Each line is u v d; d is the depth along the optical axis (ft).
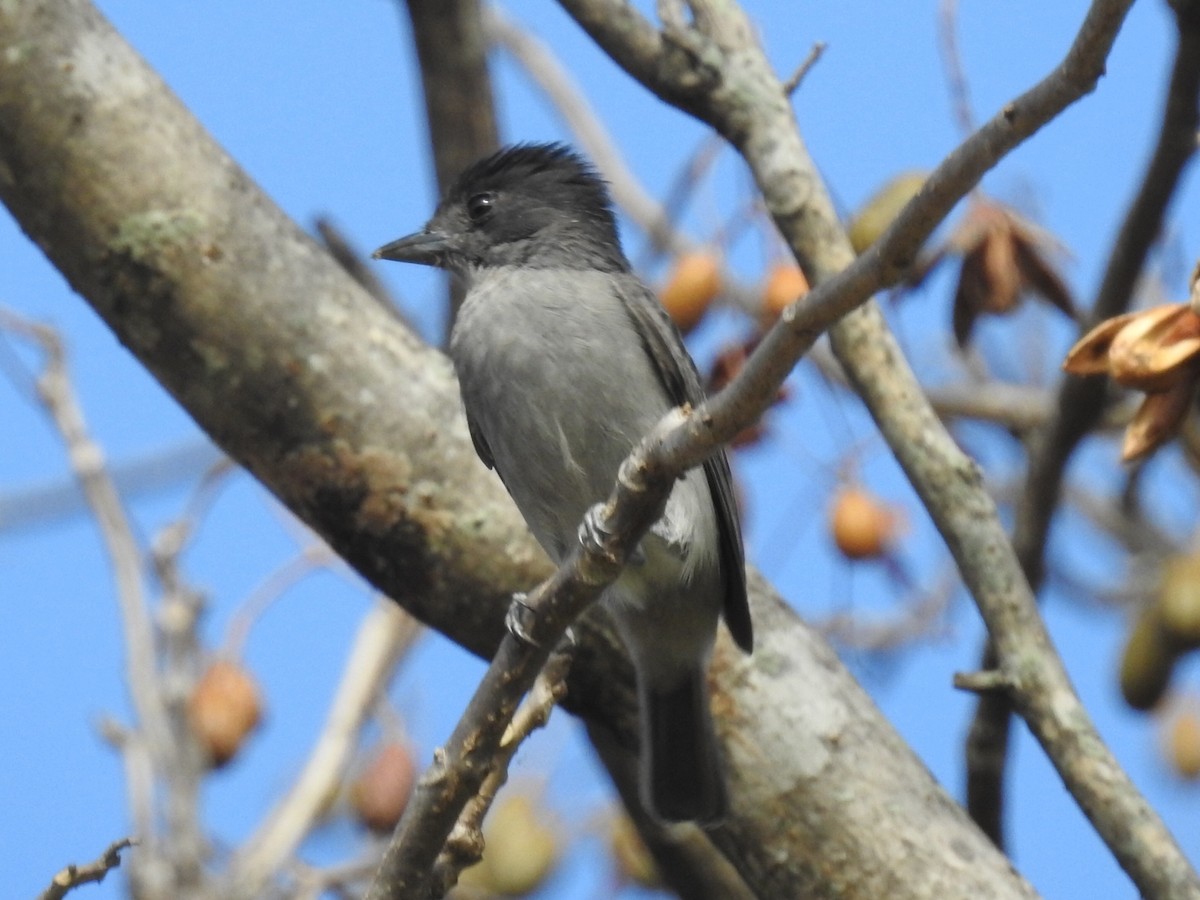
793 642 31.91
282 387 31.27
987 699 34.71
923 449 32.14
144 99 31.78
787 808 30.27
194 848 33.47
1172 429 27.73
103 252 31.22
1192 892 28.53
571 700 33.96
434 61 41.37
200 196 31.45
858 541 40.29
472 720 23.75
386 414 31.53
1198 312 27.37
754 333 38.88
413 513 31.45
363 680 38.88
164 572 35.22
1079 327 35.50
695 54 34.76
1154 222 32.68
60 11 31.68
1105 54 17.90
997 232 35.32
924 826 29.81
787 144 34.32
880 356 32.73
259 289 31.30
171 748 34.09
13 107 31.07
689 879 35.70
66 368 37.40
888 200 34.96
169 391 32.07
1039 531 36.22
